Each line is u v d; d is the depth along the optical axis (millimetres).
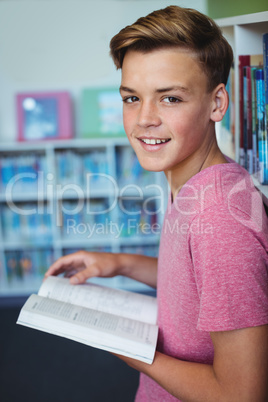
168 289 756
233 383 598
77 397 2230
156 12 664
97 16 3676
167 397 834
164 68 636
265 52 753
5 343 2793
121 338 748
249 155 869
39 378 2410
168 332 787
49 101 3645
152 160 702
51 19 3688
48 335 2896
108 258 1066
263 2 762
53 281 976
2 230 3562
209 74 669
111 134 3676
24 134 3646
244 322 578
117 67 751
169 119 659
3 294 3518
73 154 3488
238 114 906
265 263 603
